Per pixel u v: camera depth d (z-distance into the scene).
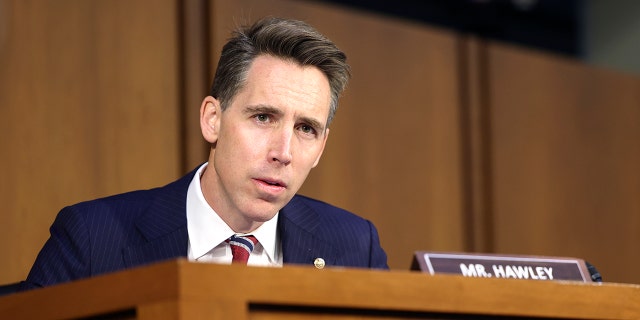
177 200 2.18
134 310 1.41
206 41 3.74
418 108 4.38
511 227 4.58
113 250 2.10
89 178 3.42
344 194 4.08
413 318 1.52
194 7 3.73
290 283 1.41
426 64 4.44
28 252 3.26
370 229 2.42
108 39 3.53
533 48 5.27
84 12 3.49
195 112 3.67
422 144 4.36
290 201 2.32
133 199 2.21
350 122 4.15
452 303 1.53
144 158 3.55
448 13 5.00
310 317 1.43
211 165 2.13
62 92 3.40
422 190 4.33
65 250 2.09
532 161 4.70
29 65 3.35
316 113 2.03
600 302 1.69
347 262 2.31
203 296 1.34
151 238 2.11
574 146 4.88
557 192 4.76
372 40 4.27
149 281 1.37
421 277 1.51
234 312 1.36
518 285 1.61
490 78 4.63
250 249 2.12
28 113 3.32
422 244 4.29
